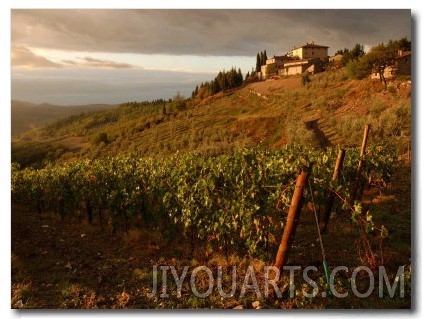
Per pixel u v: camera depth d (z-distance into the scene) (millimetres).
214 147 44188
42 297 7559
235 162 9703
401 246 9328
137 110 126125
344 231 10633
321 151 17328
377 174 15500
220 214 9023
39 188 17094
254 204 8430
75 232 12523
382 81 60062
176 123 85125
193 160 11180
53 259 9609
